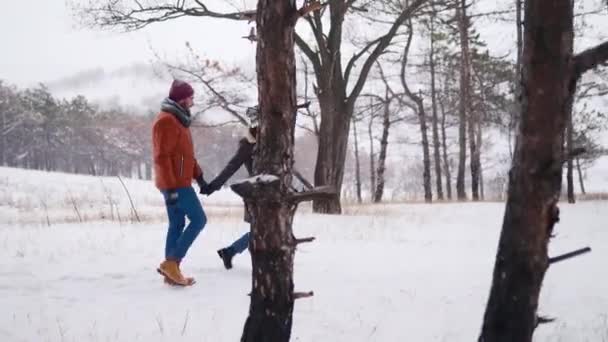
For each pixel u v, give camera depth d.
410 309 4.39
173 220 4.99
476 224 11.46
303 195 2.94
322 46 13.38
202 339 3.68
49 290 4.74
